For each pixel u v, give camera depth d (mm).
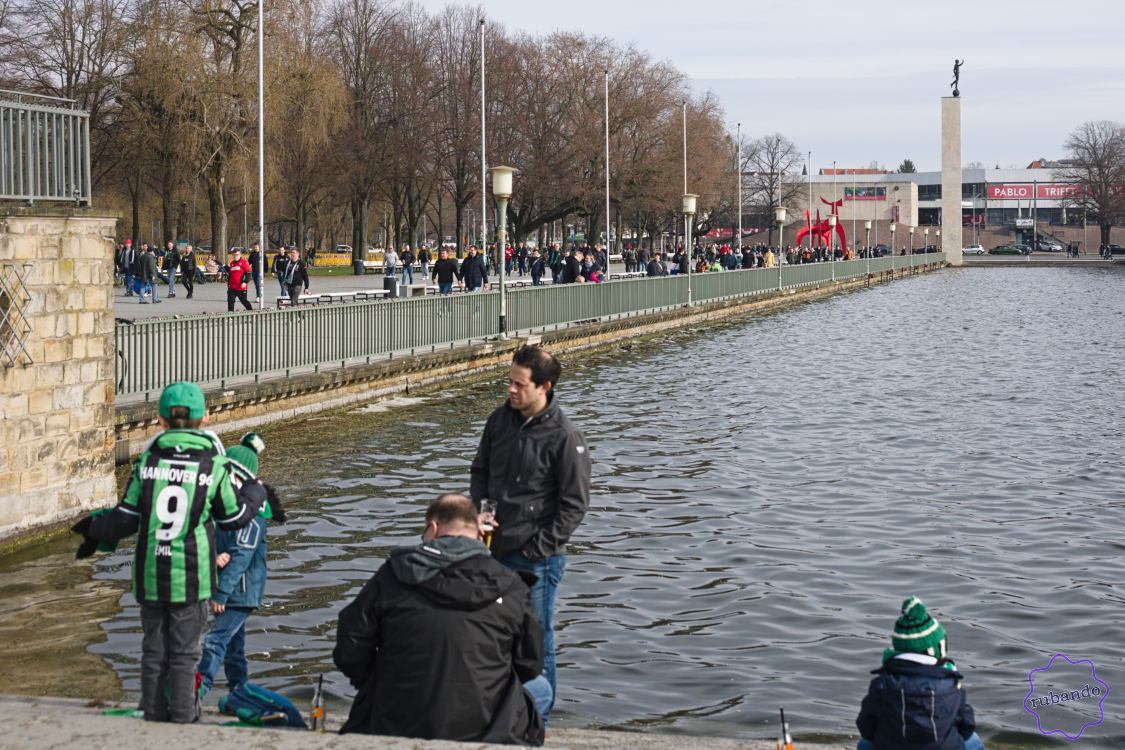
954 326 43969
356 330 22422
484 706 4828
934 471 16547
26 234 12125
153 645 5434
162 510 5340
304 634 9250
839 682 8383
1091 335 39750
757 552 12086
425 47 67625
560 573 6062
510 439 6016
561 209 71188
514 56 68500
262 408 19344
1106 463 17156
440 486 15062
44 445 12438
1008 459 17469
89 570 11250
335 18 65125
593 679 8406
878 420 21297
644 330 38812
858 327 43562
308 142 48312
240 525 5531
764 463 17078
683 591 10695
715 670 8609
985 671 8688
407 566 4836
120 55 45188
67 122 12930
